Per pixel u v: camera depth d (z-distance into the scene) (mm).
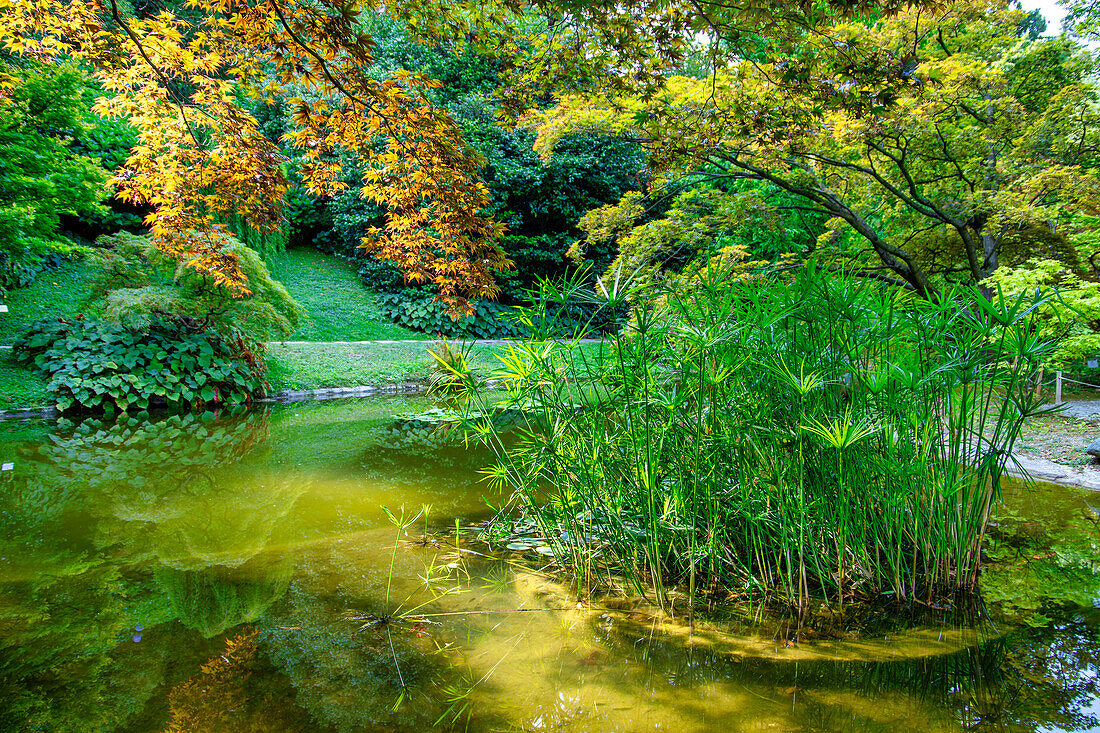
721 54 3625
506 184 14438
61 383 7461
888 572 2627
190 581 2643
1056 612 2330
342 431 6750
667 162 5316
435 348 12086
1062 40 6980
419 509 3793
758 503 2463
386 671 1909
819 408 2402
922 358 2580
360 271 15836
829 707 1712
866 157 6906
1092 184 5598
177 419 7520
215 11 3100
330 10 2910
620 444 2648
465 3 3264
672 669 1923
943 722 1635
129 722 1623
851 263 6141
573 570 2781
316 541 3182
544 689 1811
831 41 3809
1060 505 3650
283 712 1682
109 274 8219
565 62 3594
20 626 2201
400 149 3471
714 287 2703
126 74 3254
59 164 7438
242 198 3789
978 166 6836
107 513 3691
